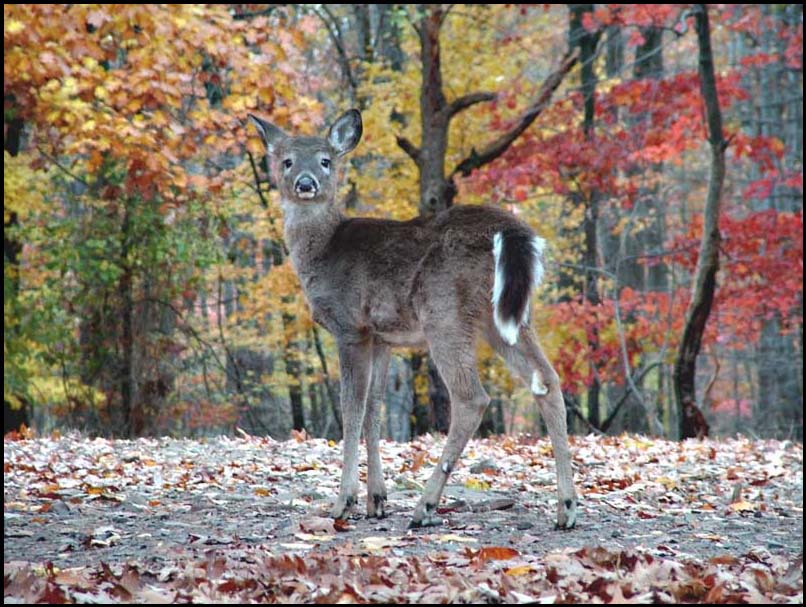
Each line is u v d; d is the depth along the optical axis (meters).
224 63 15.34
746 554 6.29
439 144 16.83
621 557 5.76
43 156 17.88
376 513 7.24
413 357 19.67
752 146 17.64
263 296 19.41
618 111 21.44
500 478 9.06
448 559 5.85
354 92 20.19
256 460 10.01
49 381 18.95
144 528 6.95
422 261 6.98
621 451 11.06
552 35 23.98
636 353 19.31
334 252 7.38
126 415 18.91
